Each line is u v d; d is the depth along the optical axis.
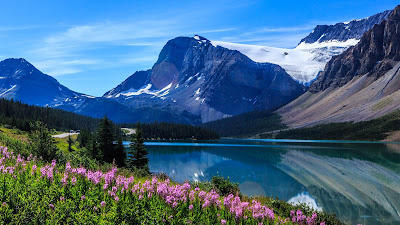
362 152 133.50
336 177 71.44
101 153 54.28
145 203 15.49
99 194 15.49
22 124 107.81
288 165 91.94
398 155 119.44
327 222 26.47
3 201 12.92
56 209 12.57
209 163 95.56
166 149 146.50
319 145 185.12
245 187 61.19
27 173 17.83
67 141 81.50
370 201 50.66
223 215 16.44
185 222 14.49
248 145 186.12
